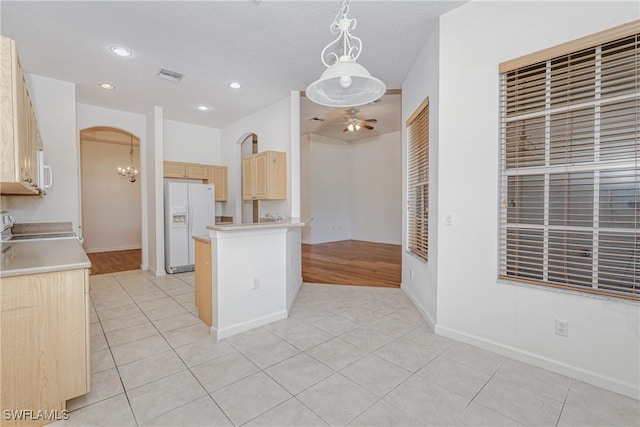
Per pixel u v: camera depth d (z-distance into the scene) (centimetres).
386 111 582
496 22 231
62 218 386
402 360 229
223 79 387
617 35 184
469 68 246
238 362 228
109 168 795
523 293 225
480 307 246
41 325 164
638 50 179
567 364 208
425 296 311
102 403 181
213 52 318
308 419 168
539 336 219
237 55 325
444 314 269
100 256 705
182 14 254
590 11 193
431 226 288
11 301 157
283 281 314
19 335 159
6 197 351
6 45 159
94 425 164
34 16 254
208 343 259
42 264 171
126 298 386
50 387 166
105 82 393
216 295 268
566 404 179
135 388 196
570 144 209
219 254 266
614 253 193
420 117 329
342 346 253
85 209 761
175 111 516
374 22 266
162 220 513
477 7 240
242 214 594
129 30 277
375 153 873
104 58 329
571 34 200
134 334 278
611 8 187
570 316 206
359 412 173
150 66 349
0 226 263
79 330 175
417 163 348
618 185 194
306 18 260
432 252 286
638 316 184
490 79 236
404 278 403
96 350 247
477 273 247
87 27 272
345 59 163
